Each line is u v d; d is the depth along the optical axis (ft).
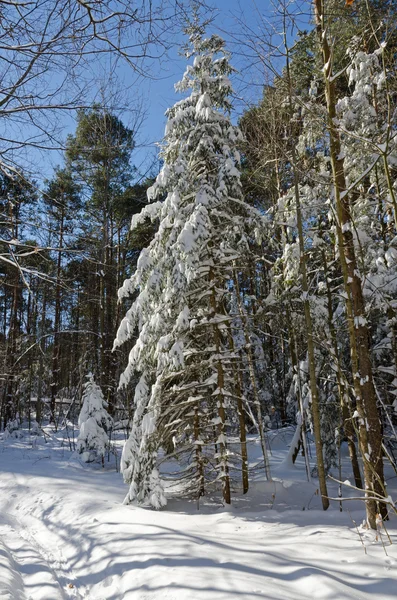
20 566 19.98
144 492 28.73
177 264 29.14
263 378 54.39
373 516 21.39
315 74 29.66
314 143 32.55
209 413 31.04
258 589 14.32
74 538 23.52
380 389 36.60
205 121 31.37
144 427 29.35
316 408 27.40
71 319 91.91
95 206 58.65
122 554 19.33
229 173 30.42
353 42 31.22
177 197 30.40
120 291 32.27
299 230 29.01
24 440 61.72
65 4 16.02
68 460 47.34
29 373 73.72
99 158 54.95
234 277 36.17
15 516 30.04
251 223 32.09
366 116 31.53
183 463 34.14
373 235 36.06
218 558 17.47
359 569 16.01
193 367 30.42
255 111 36.35
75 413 80.18
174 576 15.98
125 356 63.16
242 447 31.81
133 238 65.36
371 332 39.04
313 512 25.63
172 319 31.12
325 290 36.88
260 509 27.91
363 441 22.24
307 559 17.21
